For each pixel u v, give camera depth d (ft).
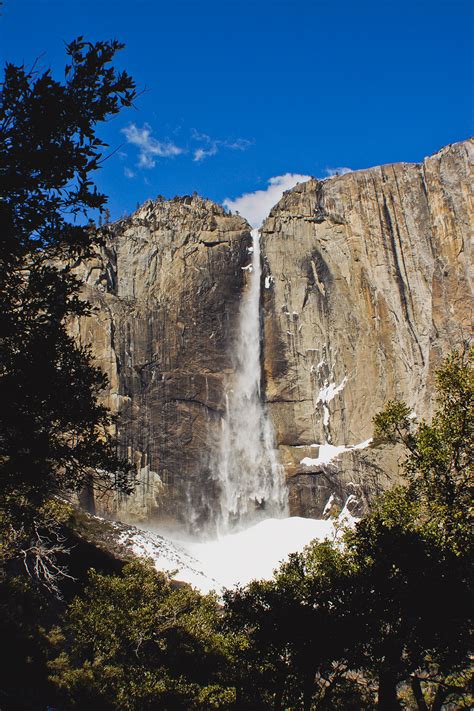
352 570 50.88
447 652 45.85
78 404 38.47
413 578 46.32
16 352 37.55
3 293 37.52
